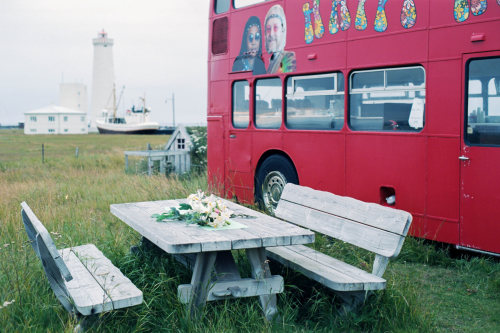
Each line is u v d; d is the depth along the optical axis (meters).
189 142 19.45
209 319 4.69
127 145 53.97
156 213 5.71
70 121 142.50
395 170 7.59
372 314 4.73
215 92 11.28
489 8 6.48
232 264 5.06
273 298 4.85
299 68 9.15
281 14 9.52
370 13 7.87
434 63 7.05
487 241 6.60
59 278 4.33
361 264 6.46
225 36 10.98
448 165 6.95
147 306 4.66
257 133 10.17
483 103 6.61
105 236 7.55
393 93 7.64
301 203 6.12
